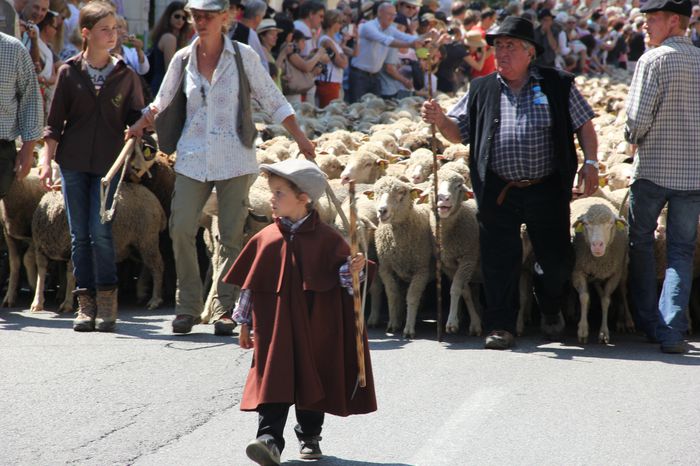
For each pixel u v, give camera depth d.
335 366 8.69
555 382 11.52
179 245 13.72
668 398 10.86
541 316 15.30
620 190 17.30
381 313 16.70
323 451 9.16
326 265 8.75
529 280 15.25
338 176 18.69
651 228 13.95
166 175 16.84
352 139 21.64
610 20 60.94
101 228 14.08
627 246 14.60
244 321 8.92
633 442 9.38
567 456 9.00
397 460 8.91
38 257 15.70
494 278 13.70
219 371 11.75
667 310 13.38
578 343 14.01
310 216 8.85
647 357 13.02
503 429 9.73
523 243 14.86
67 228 15.30
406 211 14.27
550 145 13.48
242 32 24.75
